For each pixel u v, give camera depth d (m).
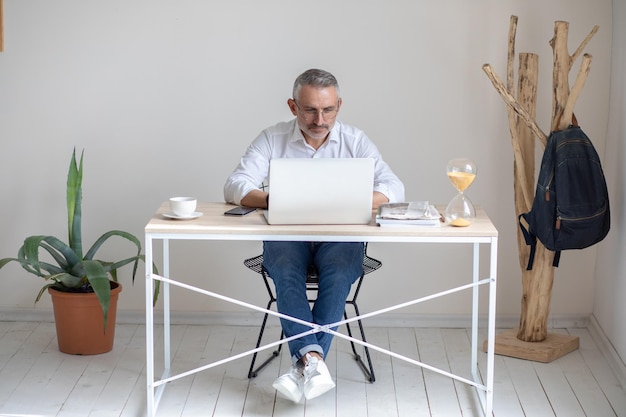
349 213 3.08
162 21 4.19
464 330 4.35
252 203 3.37
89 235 4.36
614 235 3.99
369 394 3.52
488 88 4.20
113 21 4.20
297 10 4.17
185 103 4.25
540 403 3.45
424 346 4.11
